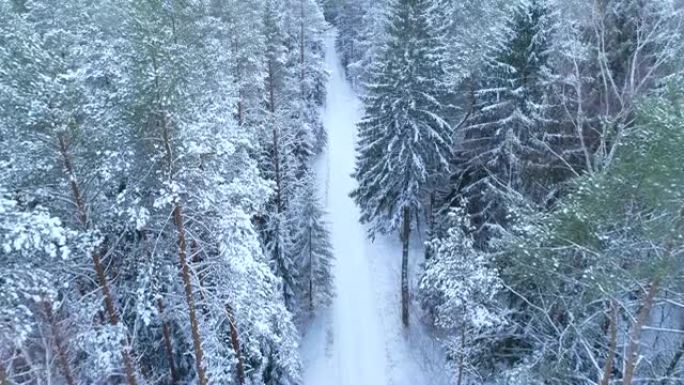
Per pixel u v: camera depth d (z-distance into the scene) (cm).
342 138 4656
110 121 1065
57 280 1105
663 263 906
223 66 2002
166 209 1166
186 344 1723
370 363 2427
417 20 2084
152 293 1183
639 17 1841
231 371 1585
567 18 2064
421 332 2502
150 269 1144
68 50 1303
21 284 935
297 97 3603
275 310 1403
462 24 2939
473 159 2134
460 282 1497
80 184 1109
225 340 1605
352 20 5866
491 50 2258
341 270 3042
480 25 2708
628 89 1819
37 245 853
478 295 1528
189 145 1060
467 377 1806
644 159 907
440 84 2216
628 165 953
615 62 1919
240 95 2444
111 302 1209
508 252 1390
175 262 1320
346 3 5947
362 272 3009
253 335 1527
